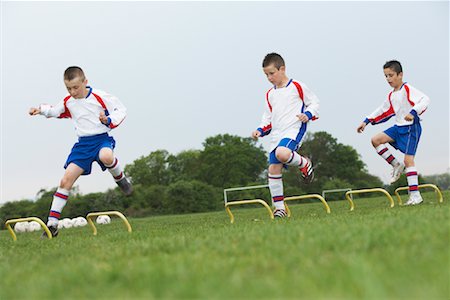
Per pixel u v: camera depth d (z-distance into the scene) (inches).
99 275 110.4
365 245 124.3
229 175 2367.1
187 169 2500.0
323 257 114.7
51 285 105.0
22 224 579.8
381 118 395.5
